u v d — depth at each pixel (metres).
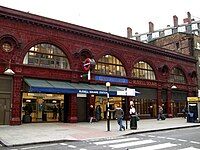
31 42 25.03
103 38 30.69
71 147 12.98
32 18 24.98
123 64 32.94
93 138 16.12
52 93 26.64
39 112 27.08
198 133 19.16
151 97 36.62
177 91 41.59
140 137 16.88
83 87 27.20
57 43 26.84
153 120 33.09
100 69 30.55
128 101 33.03
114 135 17.44
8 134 17.02
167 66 39.41
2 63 23.19
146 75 36.16
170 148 12.47
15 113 23.47
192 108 29.58
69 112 27.28
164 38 51.09
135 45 34.44
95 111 29.25
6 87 23.42
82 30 28.64
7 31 23.62
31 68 24.86
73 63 27.95
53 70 26.36
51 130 19.66
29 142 13.95
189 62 44.41
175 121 31.39
